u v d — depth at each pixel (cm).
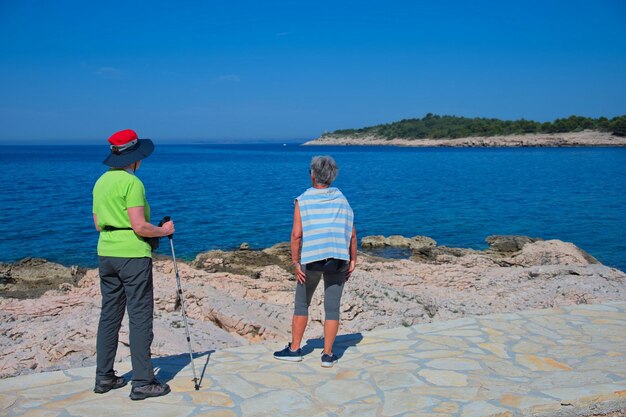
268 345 614
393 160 9462
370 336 636
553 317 700
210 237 2291
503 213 3014
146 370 470
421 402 459
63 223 2508
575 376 509
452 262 1673
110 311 479
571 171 6144
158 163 8656
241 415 439
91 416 436
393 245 2153
